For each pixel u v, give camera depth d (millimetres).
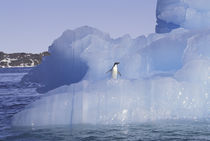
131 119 10078
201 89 10781
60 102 10531
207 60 11398
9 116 12664
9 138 8516
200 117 10352
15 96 21812
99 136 8398
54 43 14461
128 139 8016
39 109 10508
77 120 10141
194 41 12055
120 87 10734
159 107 10391
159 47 12906
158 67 12867
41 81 15211
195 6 14227
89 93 10570
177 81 10984
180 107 10477
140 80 11016
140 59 12688
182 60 11969
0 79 52625
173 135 8320
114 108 10203
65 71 13961
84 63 13523
